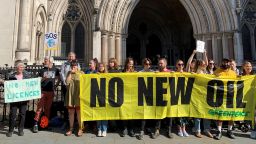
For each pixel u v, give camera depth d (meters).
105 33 23.27
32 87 9.89
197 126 9.74
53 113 11.20
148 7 33.69
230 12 24.64
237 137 9.72
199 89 9.92
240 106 9.87
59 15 24.98
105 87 9.73
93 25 23.47
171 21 34.56
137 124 10.86
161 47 35.59
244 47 26.86
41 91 10.43
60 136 9.47
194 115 9.79
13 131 10.05
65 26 25.84
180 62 10.48
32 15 20.09
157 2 32.66
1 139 9.02
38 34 22.42
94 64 11.10
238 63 23.81
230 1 24.75
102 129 9.62
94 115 9.57
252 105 9.91
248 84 10.01
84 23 25.72
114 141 8.94
